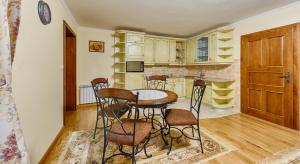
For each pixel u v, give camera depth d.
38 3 1.79
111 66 4.87
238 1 2.75
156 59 5.21
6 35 0.81
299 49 2.79
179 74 6.03
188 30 4.76
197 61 4.99
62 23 2.79
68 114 3.76
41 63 1.87
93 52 4.60
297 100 2.84
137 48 4.54
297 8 2.79
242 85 3.86
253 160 1.91
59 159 1.94
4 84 0.81
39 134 1.81
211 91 4.34
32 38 1.65
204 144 2.32
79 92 4.45
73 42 4.00
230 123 3.19
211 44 4.37
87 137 2.54
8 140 0.83
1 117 0.81
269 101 3.30
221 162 1.88
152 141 2.42
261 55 3.41
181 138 2.52
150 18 3.68
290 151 2.12
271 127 2.98
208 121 3.32
